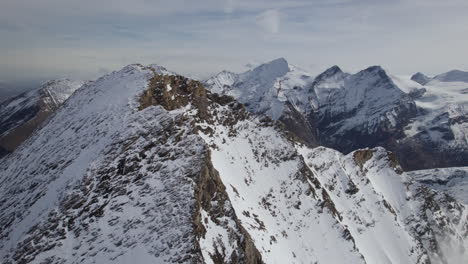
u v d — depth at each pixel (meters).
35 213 62.88
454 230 161.12
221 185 64.56
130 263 49.22
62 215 58.72
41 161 82.69
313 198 104.56
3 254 57.19
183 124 72.69
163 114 74.69
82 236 54.97
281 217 94.00
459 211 177.50
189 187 57.19
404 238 130.00
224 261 53.81
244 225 72.56
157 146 67.38
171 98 94.44
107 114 82.38
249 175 97.50
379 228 127.69
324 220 100.88
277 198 98.25
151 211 55.28
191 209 53.84
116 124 76.50
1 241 62.00
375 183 154.00
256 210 86.94
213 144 94.56
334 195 125.56
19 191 76.81
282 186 102.56
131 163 64.62
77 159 72.19
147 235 52.06
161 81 95.44
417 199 155.12
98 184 62.38
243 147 104.62
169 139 68.94
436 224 153.62
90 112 89.25
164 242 50.44
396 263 119.06
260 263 61.88
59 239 55.34
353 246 98.38
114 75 105.88
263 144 110.75
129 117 77.38
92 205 59.16
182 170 61.22
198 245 49.94
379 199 137.25
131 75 99.00
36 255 54.03
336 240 97.69
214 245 53.84
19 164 92.62
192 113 97.44
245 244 59.19
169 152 65.94
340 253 95.12
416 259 126.12
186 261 47.59
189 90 102.50
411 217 148.62
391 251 123.00
